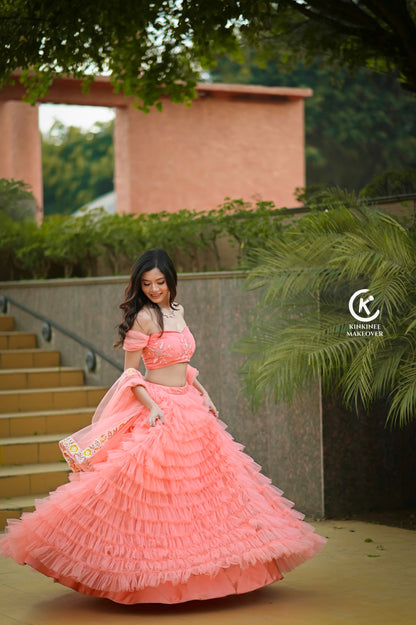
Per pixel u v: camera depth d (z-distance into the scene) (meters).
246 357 7.53
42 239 10.73
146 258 5.00
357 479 7.24
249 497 4.77
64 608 4.63
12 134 13.21
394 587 5.02
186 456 4.69
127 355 4.98
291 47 9.66
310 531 4.93
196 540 4.53
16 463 7.68
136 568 4.42
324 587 5.02
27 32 7.77
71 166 35.22
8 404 8.51
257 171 14.30
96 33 8.02
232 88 13.84
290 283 6.28
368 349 5.91
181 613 4.51
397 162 24.44
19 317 10.57
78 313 9.55
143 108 9.53
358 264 5.85
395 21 7.57
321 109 24.09
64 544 4.50
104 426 4.81
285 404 7.29
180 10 7.82
